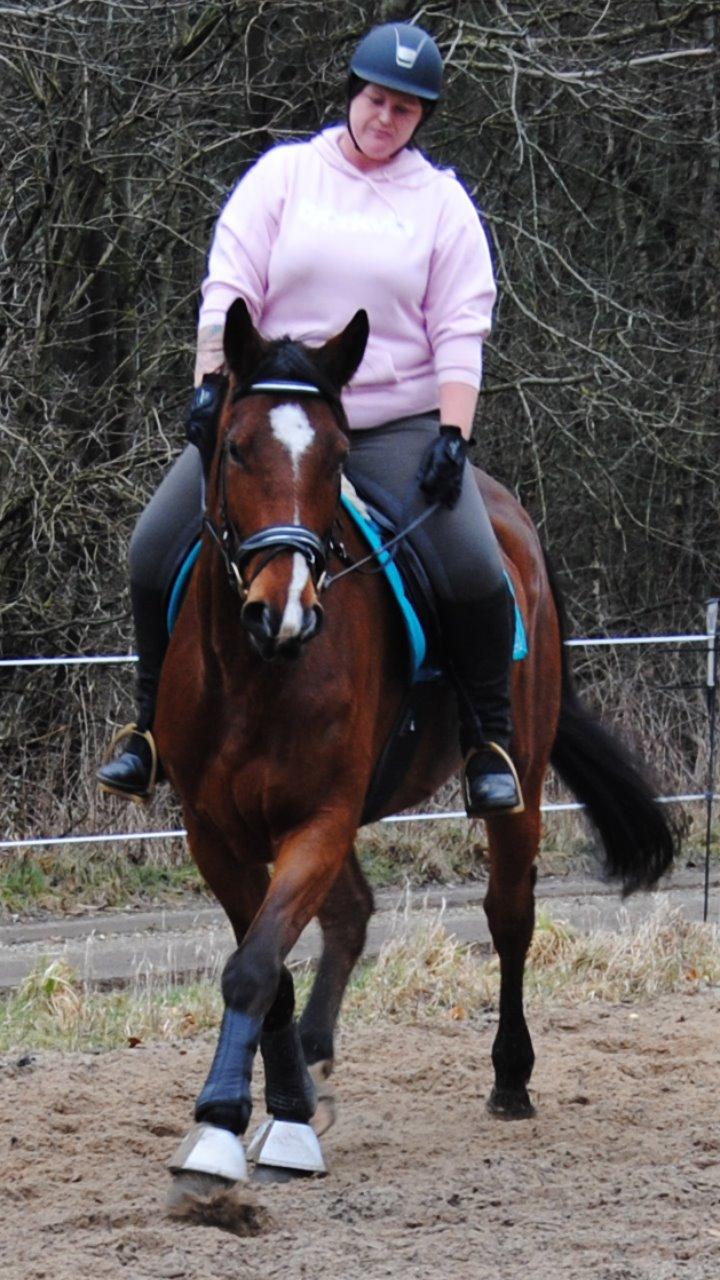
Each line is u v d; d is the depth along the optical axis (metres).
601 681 20.25
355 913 7.85
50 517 16.50
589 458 19.12
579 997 10.91
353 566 6.43
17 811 17.00
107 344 18.33
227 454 5.90
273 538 5.66
